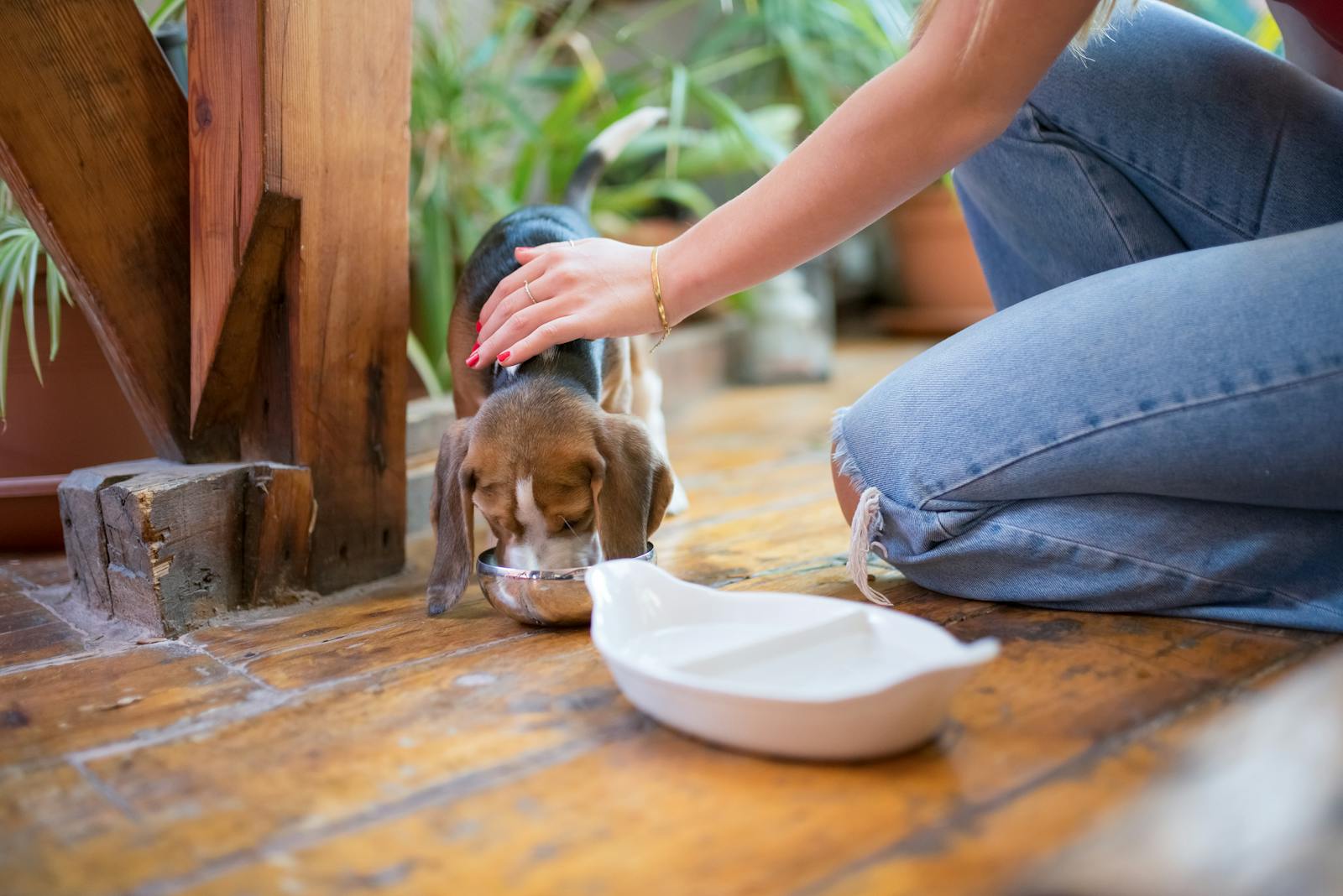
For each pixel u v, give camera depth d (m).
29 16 1.63
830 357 4.46
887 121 1.40
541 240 2.08
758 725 1.08
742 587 1.79
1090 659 1.36
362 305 1.86
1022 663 1.35
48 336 2.10
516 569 1.58
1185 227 1.74
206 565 1.72
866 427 1.64
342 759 1.17
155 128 1.77
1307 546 1.42
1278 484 1.38
